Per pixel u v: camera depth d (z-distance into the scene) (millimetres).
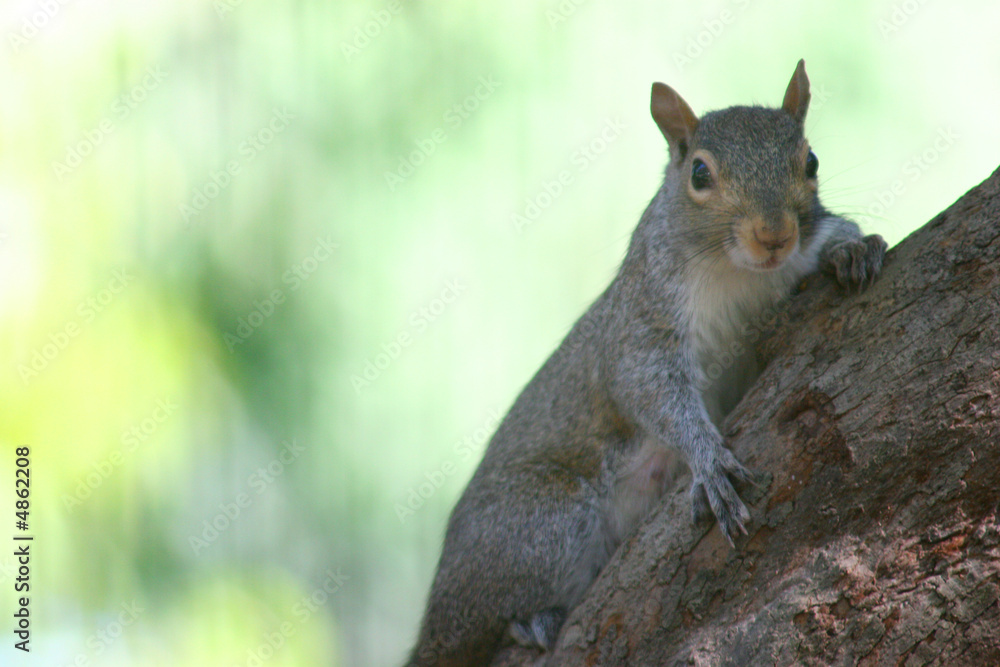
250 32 13531
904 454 5359
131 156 12875
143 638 12055
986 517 5172
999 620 5043
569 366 8617
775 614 5461
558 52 13773
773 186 7258
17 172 12391
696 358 7883
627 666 5988
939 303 5527
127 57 13094
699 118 8125
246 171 13258
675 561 6020
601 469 8273
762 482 5812
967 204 5758
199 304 12734
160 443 12250
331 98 13586
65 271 12227
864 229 8836
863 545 5383
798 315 6340
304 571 13258
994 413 5180
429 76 13695
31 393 11766
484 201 13586
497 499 8492
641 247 8242
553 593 8156
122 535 12055
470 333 13508
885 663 5211
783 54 13508
